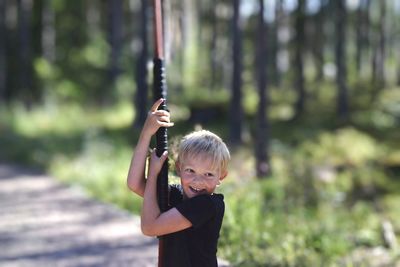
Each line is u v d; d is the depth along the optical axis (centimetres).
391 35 4722
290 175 1365
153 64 298
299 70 2822
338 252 807
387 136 2344
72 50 3606
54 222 871
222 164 281
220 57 4153
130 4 3809
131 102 3119
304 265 666
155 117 282
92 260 671
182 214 272
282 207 1006
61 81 3250
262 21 1509
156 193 281
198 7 4431
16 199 1059
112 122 2533
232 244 684
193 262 279
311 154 1875
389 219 1187
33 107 2916
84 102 3155
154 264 653
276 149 1755
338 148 1917
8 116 2311
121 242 750
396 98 3025
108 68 3419
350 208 1266
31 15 3559
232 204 854
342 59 2678
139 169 283
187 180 279
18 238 777
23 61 3152
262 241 726
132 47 3591
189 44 4378
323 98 3206
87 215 919
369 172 1678
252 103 2983
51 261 670
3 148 1753
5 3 3397
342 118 2603
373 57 3825
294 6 2889
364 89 3416
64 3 3747
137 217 905
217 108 2566
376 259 806
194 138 281
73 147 1722
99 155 1555
